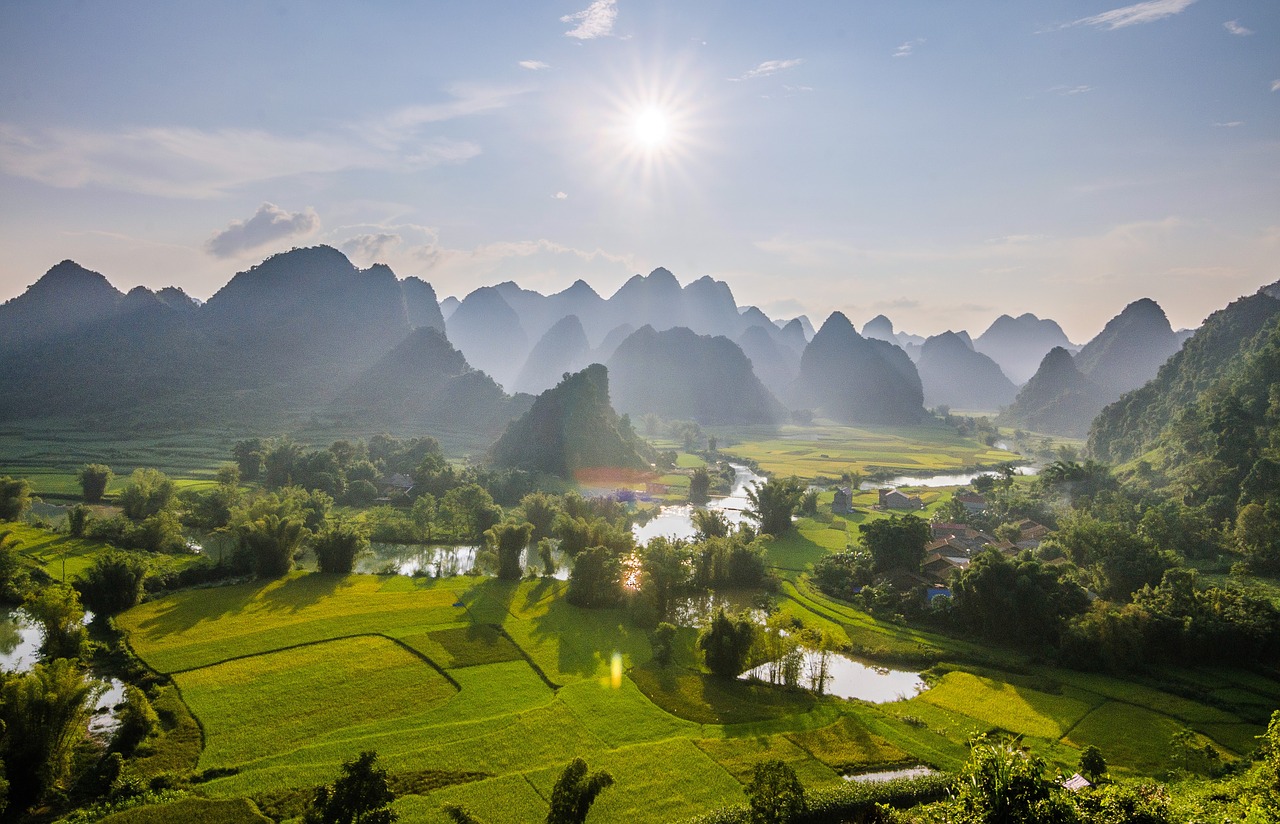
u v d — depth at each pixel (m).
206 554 91.00
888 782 40.16
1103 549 80.62
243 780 39.31
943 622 70.38
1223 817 28.00
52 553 84.31
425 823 36.06
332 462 140.00
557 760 42.97
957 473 198.75
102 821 35.25
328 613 68.19
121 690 51.81
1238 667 60.06
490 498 114.00
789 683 55.50
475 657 58.44
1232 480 107.12
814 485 168.25
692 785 40.56
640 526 123.44
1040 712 51.81
